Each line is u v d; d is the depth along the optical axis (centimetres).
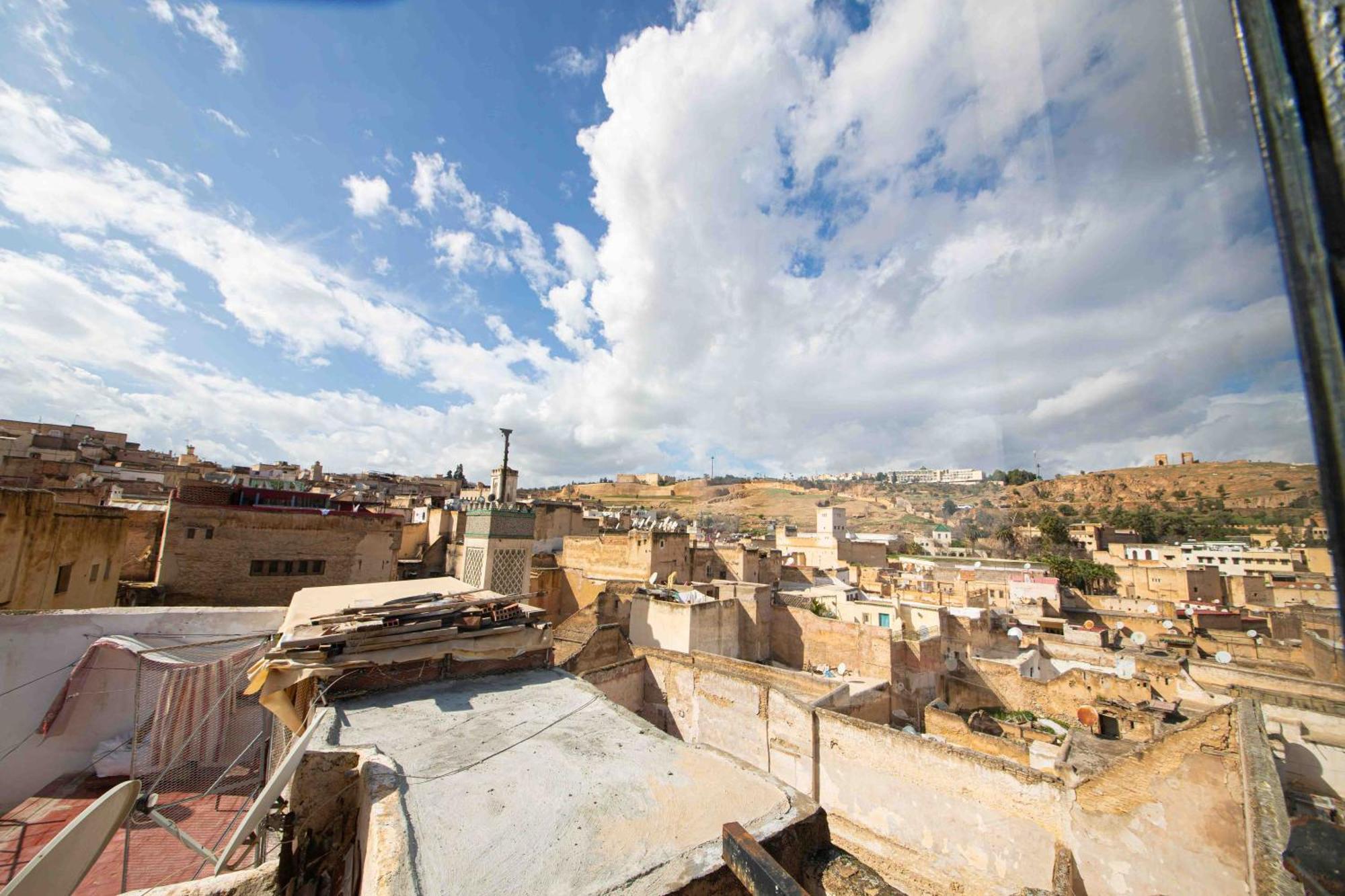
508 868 418
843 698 1638
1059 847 1000
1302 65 104
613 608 2405
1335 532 101
